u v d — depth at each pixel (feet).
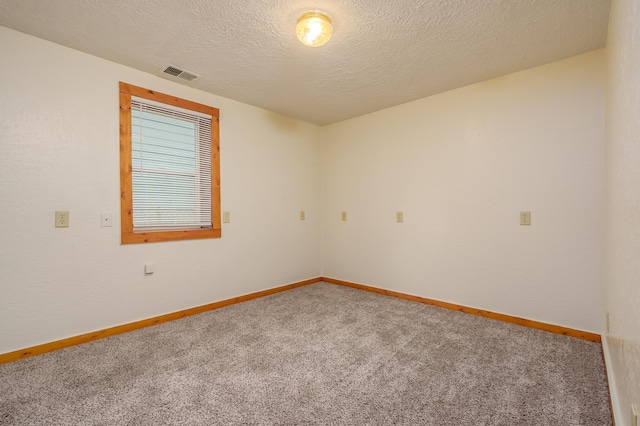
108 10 5.92
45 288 6.99
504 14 6.03
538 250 8.34
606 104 6.87
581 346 7.18
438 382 5.68
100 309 7.77
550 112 8.11
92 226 7.64
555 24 6.37
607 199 6.49
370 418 4.70
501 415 4.75
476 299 9.49
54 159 7.09
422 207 10.74
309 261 13.67
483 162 9.30
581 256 7.70
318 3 5.69
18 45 6.64
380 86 9.60
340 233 13.51
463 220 9.74
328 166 13.97
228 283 10.57
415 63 8.07
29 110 6.78
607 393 5.28
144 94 8.52
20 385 5.59
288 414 4.79
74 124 7.37
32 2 5.68
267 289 11.87
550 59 7.91
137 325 8.36
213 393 5.34
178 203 9.35
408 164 11.11
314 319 9.09
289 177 12.73
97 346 7.26
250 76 8.83
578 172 7.72
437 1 5.63
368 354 6.81
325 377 5.86
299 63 8.06
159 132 8.92
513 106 8.71
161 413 4.81
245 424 4.57
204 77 8.89
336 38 6.86
